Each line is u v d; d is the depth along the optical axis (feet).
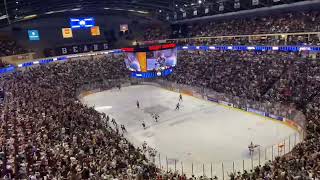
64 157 82.79
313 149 83.61
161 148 125.08
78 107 153.38
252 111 158.92
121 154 97.09
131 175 79.82
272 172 76.74
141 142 132.77
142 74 155.22
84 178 73.97
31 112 122.83
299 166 75.15
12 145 85.61
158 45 155.12
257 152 113.70
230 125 144.77
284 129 134.10
